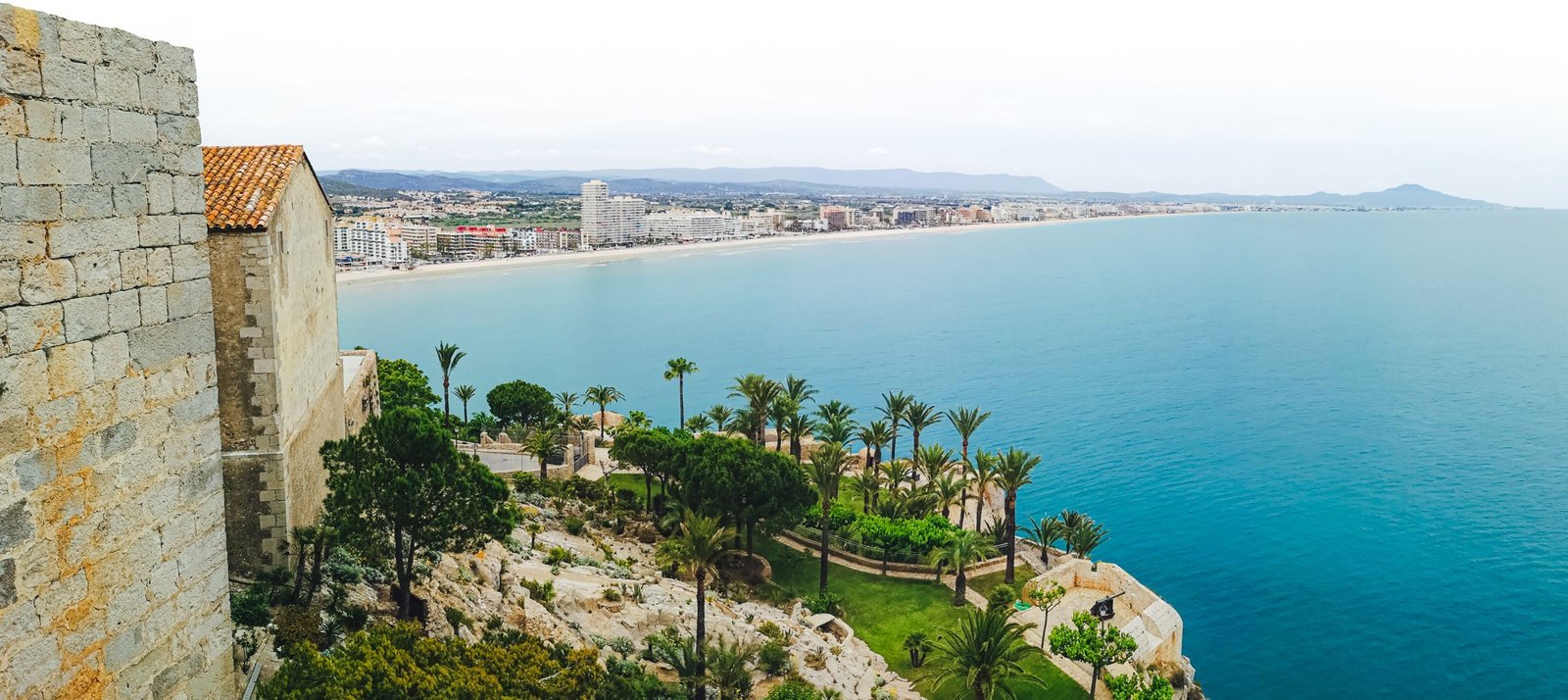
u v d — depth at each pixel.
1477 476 118.50
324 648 30.55
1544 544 97.19
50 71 11.91
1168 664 58.12
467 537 35.34
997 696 51.09
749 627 52.59
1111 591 65.81
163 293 14.04
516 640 32.84
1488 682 72.50
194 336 14.75
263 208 33.66
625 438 76.38
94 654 13.05
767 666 48.66
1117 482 116.44
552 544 58.72
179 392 14.48
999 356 197.88
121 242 13.18
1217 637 79.19
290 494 34.91
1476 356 196.12
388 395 79.81
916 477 91.19
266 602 31.64
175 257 14.30
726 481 62.91
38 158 11.79
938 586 69.12
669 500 69.56
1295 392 163.62
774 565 70.88
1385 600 85.44
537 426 91.50
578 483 76.81
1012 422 145.12
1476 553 95.19
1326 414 149.00
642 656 46.34
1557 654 76.25
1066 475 119.31
